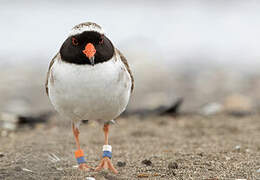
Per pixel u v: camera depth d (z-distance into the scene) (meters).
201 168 8.98
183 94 19.62
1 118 14.55
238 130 13.20
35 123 14.55
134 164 9.48
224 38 33.81
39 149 10.80
